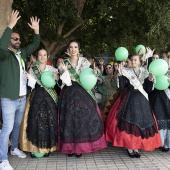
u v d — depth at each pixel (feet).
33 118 12.59
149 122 12.81
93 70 12.67
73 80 12.87
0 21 13.94
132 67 13.34
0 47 10.94
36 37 13.28
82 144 12.39
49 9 22.91
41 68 13.19
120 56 13.97
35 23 13.16
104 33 30.76
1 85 11.58
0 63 11.64
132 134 12.53
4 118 11.75
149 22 23.27
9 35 11.21
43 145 12.58
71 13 24.23
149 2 21.47
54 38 29.17
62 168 12.03
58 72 13.19
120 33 29.19
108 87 16.69
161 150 14.49
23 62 12.37
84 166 12.28
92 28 31.45
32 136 12.60
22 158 13.20
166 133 13.94
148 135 12.71
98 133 12.73
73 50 12.90
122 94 13.41
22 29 25.14
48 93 12.95
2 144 11.67
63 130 12.55
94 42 32.99
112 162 12.78
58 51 31.42
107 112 14.71
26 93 12.62
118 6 26.55
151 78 12.72
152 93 14.28
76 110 12.52
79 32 31.60
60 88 13.64
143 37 27.73
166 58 15.06
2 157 11.68
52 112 12.76
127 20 27.30
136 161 12.94
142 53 16.42
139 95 12.94
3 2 13.89
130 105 12.81
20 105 12.31
